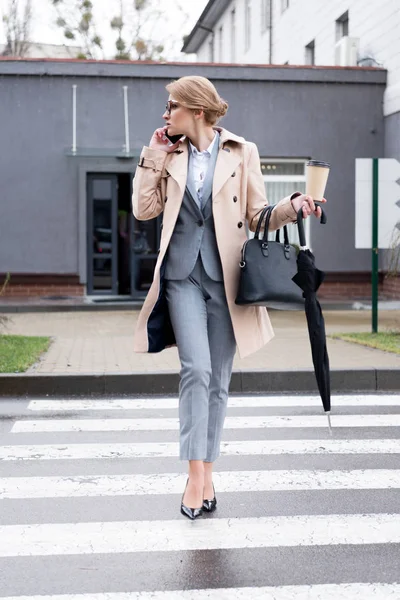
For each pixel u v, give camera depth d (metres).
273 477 5.21
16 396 8.12
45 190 18.12
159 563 3.75
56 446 6.08
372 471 5.35
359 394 8.23
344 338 11.05
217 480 5.14
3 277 18.09
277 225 4.40
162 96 18.33
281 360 9.23
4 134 17.98
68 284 18.31
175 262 4.27
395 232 11.48
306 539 4.05
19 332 12.54
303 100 18.78
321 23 23.44
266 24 28.83
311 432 6.51
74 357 9.61
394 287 18.56
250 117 18.66
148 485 5.04
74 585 3.50
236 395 8.16
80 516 4.43
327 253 18.95
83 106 18.14
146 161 4.28
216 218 4.23
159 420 7.00
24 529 4.22
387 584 3.50
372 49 19.72
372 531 4.17
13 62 17.88
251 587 3.47
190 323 4.23
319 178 4.22
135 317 15.09
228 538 4.07
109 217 18.55
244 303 4.21
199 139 4.29
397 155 18.33
